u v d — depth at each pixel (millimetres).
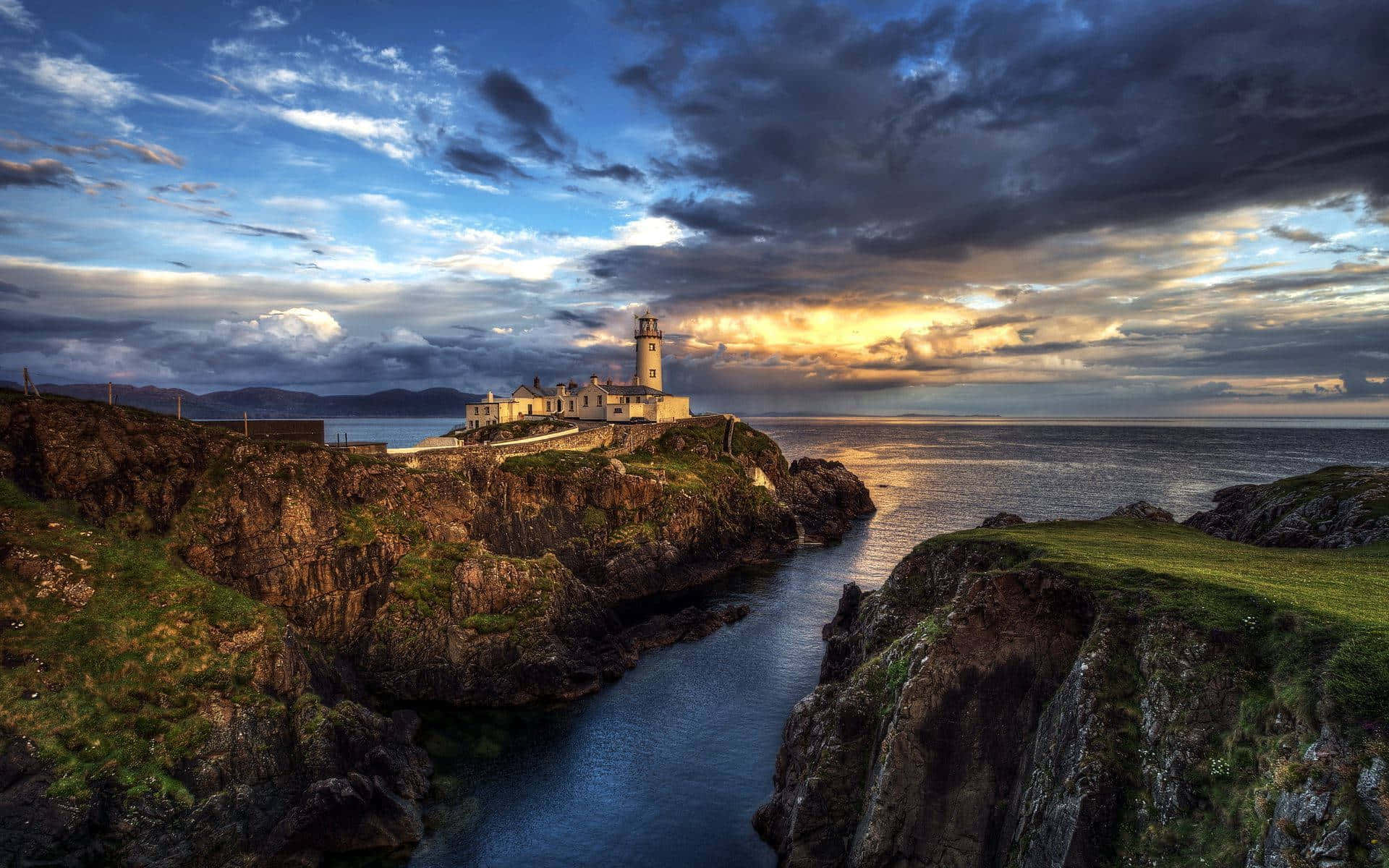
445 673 54156
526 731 49719
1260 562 38438
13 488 44625
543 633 56938
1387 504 55594
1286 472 190750
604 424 125812
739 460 122938
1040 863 26656
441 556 61031
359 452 67375
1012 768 31188
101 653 38000
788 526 112562
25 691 34656
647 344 150500
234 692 39750
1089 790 25984
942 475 197000
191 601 43188
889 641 44969
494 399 142750
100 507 47438
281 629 44594
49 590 39688
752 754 46844
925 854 30688
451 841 37844
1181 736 25828
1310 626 26156
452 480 71312
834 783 34625
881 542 111688
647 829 38969
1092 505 136250
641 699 54656
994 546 44156
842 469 145375
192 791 35062
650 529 88375
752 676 58875
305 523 55938
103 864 31688
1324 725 22328
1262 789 22531
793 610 76500
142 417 53062
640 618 74438
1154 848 24203
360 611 56812
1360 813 19766
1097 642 30062
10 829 30734
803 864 33406
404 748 45219
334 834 36656
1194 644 27828
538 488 81938
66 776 32562
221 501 52531
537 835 38375
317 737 40062
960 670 32938
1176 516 121688
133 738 35406
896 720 32562
